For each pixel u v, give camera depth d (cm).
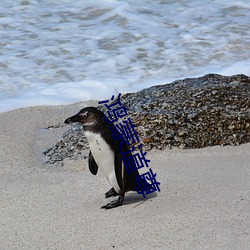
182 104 2481
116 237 1582
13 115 2783
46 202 1864
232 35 3847
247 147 2336
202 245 1512
